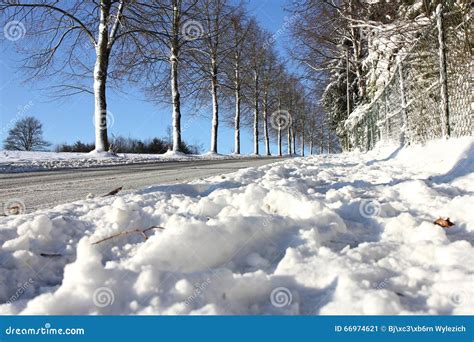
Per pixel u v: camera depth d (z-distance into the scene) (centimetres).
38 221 265
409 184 411
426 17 1046
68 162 1359
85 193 563
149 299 168
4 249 239
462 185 445
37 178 841
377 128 1434
